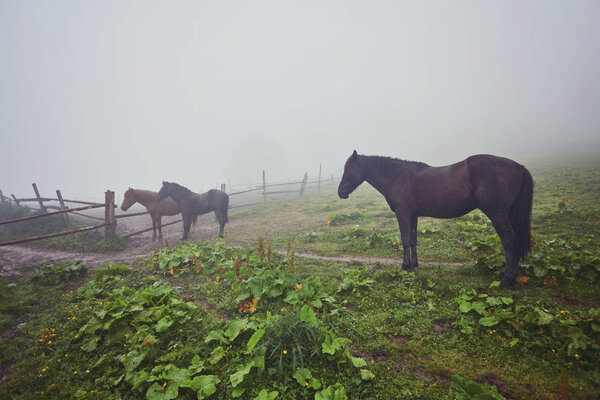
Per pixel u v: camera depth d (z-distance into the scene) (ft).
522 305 11.07
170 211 35.22
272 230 35.53
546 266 13.91
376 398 8.04
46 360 10.49
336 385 8.20
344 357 9.34
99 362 9.84
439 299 13.28
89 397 8.55
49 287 18.19
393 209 17.48
